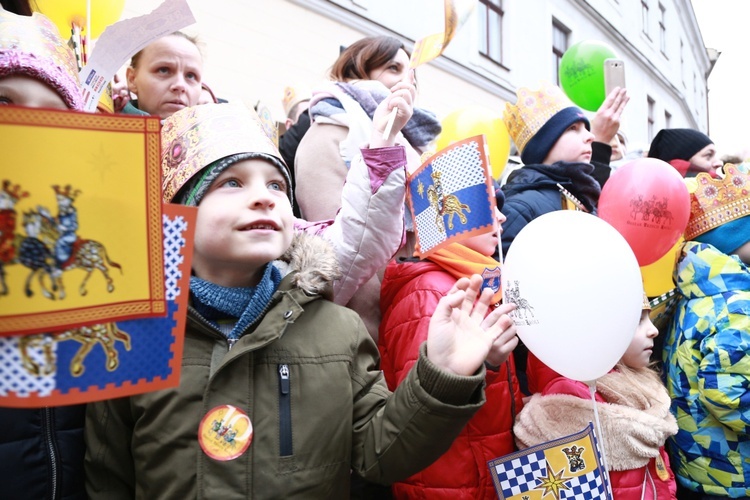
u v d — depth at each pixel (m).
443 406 1.23
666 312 2.54
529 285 1.54
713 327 2.23
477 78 7.68
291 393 1.33
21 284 0.87
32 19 1.31
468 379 1.24
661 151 3.59
